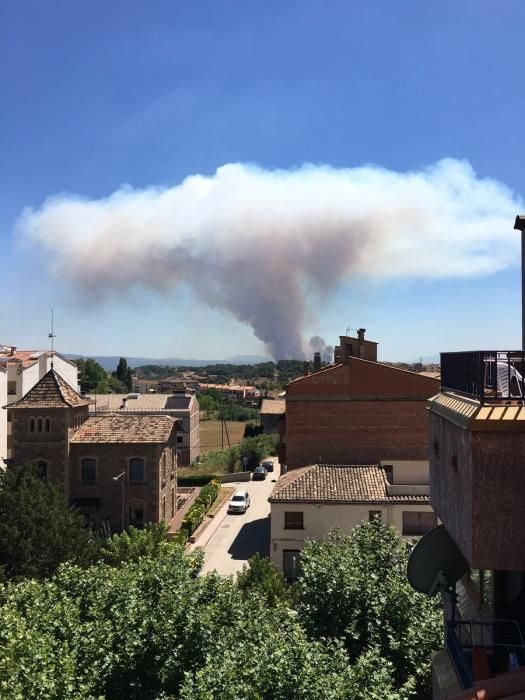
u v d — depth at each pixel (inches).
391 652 603.5
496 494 276.2
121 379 6727.4
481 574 362.3
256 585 964.0
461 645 328.5
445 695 320.5
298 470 1715.1
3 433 2480.3
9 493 1259.2
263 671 459.5
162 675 548.4
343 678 457.7
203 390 7628.0
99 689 542.0
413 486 1482.5
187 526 1861.5
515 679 261.0
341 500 1451.8
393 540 779.4
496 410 280.7
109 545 1291.8
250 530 1974.7
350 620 643.5
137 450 1847.9
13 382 2655.0
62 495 1454.2
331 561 709.9
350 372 1904.5
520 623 329.4
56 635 614.9
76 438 1859.0
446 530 370.0
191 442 3420.3
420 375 1889.8
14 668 503.8
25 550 1160.8
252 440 3659.0
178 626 580.7
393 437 1889.8
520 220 423.8
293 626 552.1
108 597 665.0
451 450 323.3
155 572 683.4
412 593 639.1
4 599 735.1
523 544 273.3
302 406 1911.9
